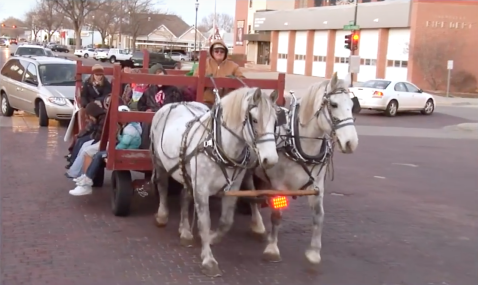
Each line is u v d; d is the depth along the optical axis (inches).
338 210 384.2
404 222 361.4
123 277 247.0
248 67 2605.8
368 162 579.5
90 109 366.6
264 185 301.9
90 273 250.1
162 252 280.5
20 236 295.9
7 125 684.7
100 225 320.2
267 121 222.8
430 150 681.6
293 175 254.5
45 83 700.7
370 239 322.0
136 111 329.4
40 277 243.6
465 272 275.6
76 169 359.9
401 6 1740.9
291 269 266.1
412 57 1715.1
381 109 1053.8
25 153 518.6
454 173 540.4
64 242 289.6
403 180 496.7
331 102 237.5
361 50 1966.0
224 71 346.0
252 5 3002.0
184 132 266.7
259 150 222.5
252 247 293.9
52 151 533.3
